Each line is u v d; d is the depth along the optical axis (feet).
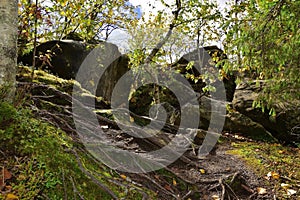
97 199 7.50
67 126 11.33
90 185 7.75
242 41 11.34
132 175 10.34
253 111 20.24
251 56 11.61
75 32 22.07
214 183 11.96
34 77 14.02
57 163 7.63
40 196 6.54
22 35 14.62
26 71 14.56
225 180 12.12
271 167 14.16
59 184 7.11
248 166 14.15
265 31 11.06
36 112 10.38
